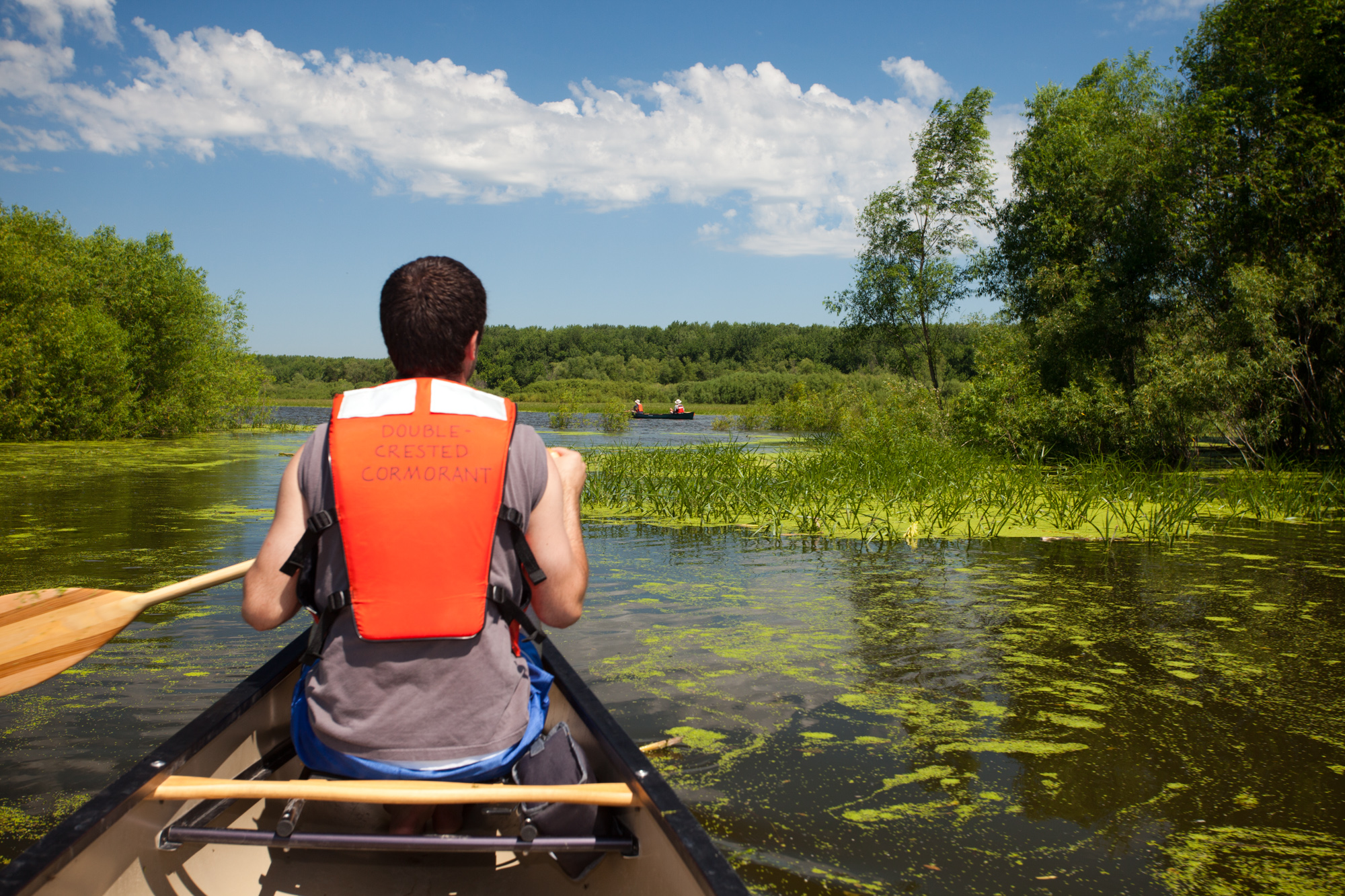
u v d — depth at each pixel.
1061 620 3.84
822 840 1.93
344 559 1.34
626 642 3.50
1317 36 10.66
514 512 1.39
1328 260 10.38
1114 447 11.19
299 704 1.45
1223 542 5.88
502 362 76.88
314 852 1.57
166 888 1.32
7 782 2.18
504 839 1.32
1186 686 3.01
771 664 3.22
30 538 5.69
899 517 6.83
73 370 16.02
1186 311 11.20
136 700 2.76
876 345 16.31
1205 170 11.30
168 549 5.30
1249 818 2.05
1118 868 1.82
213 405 19.48
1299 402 10.94
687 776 2.27
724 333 92.94
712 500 7.41
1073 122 13.09
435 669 1.33
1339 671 3.15
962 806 2.11
